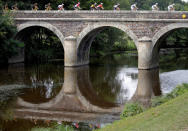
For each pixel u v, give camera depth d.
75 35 37.81
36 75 32.09
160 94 22.73
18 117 17.62
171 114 11.36
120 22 35.53
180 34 67.75
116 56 59.31
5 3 44.84
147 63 34.75
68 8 49.69
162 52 63.19
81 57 41.00
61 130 14.88
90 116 17.84
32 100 21.70
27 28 41.03
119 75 32.84
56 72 34.50
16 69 36.53
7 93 23.56
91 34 39.56
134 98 22.08
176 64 41.78
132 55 62.16
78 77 31.45
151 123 10.84
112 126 12.51
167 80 28.66
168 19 33.06
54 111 19.06
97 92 24.64
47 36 53.09
